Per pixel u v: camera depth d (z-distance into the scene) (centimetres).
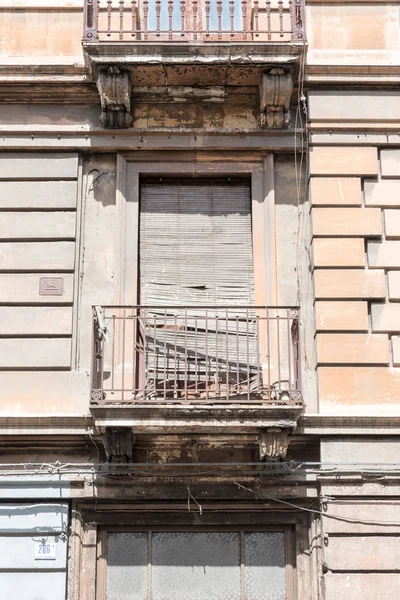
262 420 1355
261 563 1400
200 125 1568
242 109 1579
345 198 1521
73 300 1488
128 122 1550
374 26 1606
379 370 1443
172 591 1386
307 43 1523
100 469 1401
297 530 1403
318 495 1397
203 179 1575
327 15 1609
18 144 1547
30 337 1466
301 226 1535
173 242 1545
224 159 1562
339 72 1562
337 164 1538
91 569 1384
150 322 1498
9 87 1562
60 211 1528
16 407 1431
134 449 1426
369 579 1352
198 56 1510
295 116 1563
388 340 1461
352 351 1448
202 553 1403
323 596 1352
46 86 1563
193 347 1491
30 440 1414
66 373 1449
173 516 1409
